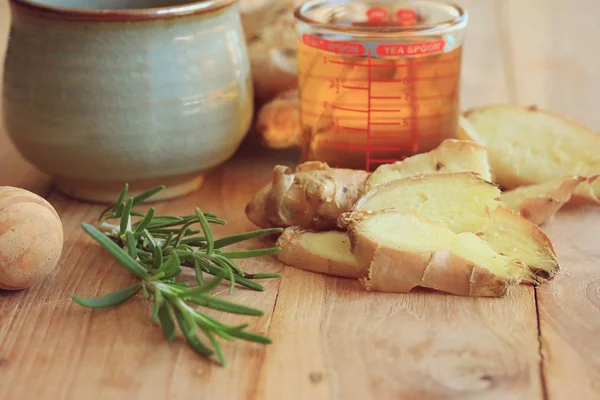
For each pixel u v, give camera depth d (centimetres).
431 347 30
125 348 30
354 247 32
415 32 35
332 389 28
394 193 33
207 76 36
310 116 37
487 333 30
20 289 32
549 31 54
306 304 32
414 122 37
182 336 30
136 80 35
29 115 36
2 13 52
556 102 47
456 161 35
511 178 38
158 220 34
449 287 32
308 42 37
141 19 34
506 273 32
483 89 48
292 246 33
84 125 35
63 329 30
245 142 42
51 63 35
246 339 29
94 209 37
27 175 39
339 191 34
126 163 36
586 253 34
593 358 29
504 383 28
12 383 29
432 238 32
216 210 37
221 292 32
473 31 54
